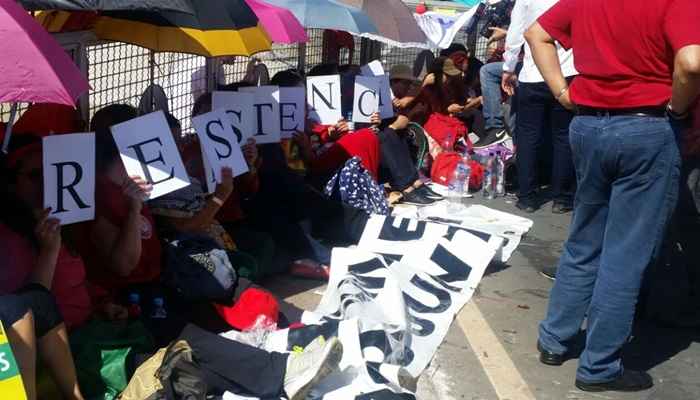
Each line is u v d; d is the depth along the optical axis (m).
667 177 4.40
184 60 7.22
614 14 4.34
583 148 4.56
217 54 5.23
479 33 11.19
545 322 5.10
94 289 4.61
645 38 4.25
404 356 4.91
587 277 4.89
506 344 5.34
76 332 4.22
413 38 8.63
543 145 8.87
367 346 4.71
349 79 8.30
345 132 7.72
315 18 7.57
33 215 4.00
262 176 6.54
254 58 7.84
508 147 9.29
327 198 6.83
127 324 4.47
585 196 4.71
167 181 4.59
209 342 4.32
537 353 5.24
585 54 4.49
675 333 5.58
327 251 6.33
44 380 3.84
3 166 4.02
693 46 4.03
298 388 4.18
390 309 5.33
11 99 3.25
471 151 9.10
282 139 7.05
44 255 3.92
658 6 4.19
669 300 5.61
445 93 9.42
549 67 4.76
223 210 6.21
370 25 7.93
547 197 8.77
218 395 4.28
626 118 4.37
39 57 3.33
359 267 5.94
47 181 4.03
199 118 5.35
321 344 4.39
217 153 5.38
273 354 4.36
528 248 7.20
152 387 3.99
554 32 4.70
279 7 6.88
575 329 4.99
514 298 6.09
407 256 6.43
